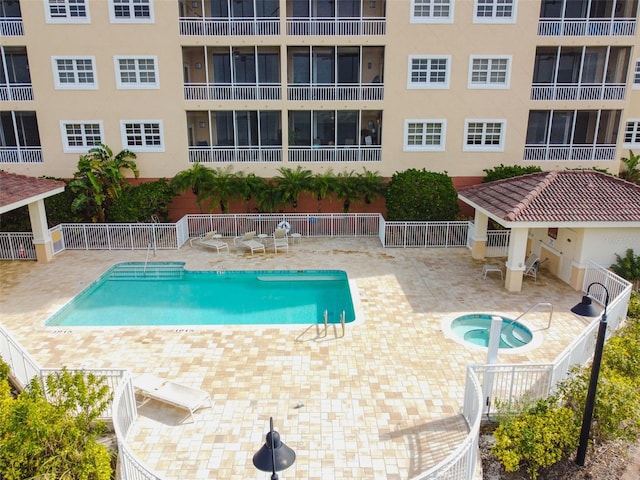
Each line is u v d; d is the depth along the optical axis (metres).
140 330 13.52
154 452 8.67
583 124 25.66
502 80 23.59
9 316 14.44
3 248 19.84
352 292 16.28
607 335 12.38
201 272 18.64
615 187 16.66
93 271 18.50
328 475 8.12
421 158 24.36
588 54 25.06
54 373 9.66
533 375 9.62
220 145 26.17
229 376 11.12
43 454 8.02
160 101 23.50
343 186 23.19
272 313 15.42
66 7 22.38
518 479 8.43
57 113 23.47
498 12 22.80
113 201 22.58
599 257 16.22
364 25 24.75
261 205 23.30
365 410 9.85
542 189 16.42
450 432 9.20
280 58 24.25
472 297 15.81
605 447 9.23
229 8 23.17
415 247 21.47
